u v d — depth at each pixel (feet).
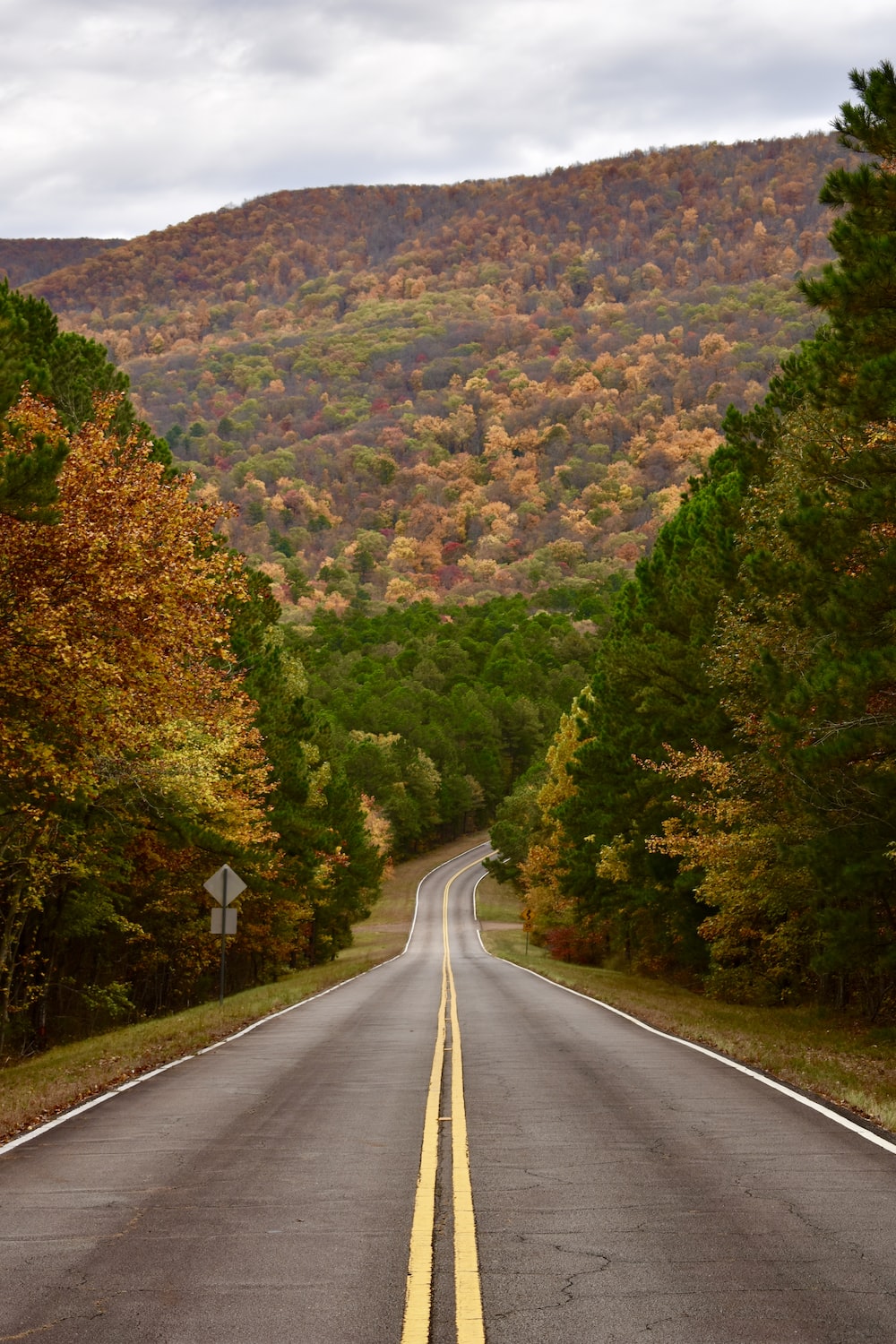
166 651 64.85
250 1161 33.01
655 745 122.01
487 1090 45.91
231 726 90.27
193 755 80.69
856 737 57.16
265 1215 26.96
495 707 610.24
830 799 64.39
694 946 122.72
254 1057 58.70
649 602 122.11
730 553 90.99
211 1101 44.34
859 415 57.00
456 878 454.81
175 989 144.77
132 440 71.97
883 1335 19.07
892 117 56.85
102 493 60.03
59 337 95.14
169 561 60.64
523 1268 22.77
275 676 144.77
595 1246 24.17
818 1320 19.79
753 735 81.30
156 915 124.67
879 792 60.44
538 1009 89.45
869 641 59.31
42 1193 29.40
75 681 58.13
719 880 91.40
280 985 129.70
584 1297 21.06
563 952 207.00
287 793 145.59
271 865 127.65
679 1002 98.73
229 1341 19.04
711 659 89.71
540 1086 47.09
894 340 57.06
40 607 56.29
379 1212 27.14
